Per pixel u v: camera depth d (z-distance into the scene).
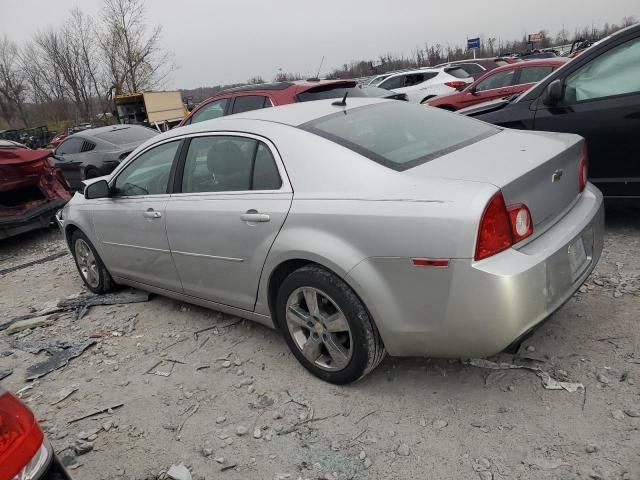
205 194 3.56
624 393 2.68
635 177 4.41
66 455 2.85
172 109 27.19
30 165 7.37
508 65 10.29
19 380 3.70
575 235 2.70
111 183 4.43
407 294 2.58
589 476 2.24
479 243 2.36
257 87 7.25
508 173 2.54
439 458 2.46
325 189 2.87
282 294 3.12
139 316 4.45
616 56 4.41
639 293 3.58
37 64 43.91
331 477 2.43
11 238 8.30
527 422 2.59
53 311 4.80
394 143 3.04
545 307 2.51
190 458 2.69
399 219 2.53
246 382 3.25
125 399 3.27
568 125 4.64
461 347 2.57
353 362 2.89
